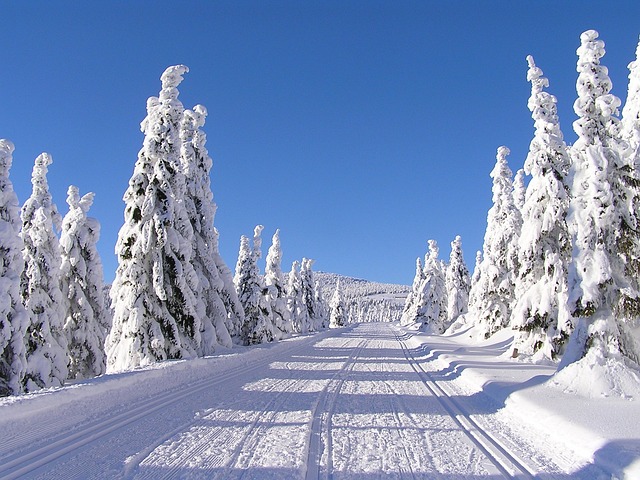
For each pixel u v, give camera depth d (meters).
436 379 15.88
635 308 11.58
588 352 11.69
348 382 14.73
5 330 15.16
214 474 6.02
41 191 21.38
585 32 14.71
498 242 32.78
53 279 20.52
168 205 19.53
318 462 6.61
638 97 15.65
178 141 20.69
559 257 20.52
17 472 6.01
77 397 9.95
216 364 18.03
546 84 21.88
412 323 70.94
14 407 8.27
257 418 9.28
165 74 21.14
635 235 12.03
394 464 6.55
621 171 12.39
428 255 60.03
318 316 74.31
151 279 18.98
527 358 20.73
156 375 13.70
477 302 37.00
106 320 23.52
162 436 7.82
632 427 7.59
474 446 7.48
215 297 24.53
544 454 7.07
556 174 21.05
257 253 33.47
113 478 5.86
